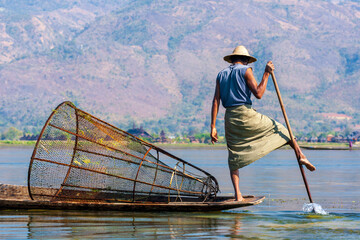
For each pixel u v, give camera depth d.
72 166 13.57
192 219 12.28
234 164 13.24
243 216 12.84
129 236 10.21
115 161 14.20
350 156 83.19
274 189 21.16
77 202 13.18
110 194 14.23
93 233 10.48
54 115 13.27
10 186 15.27
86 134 13.89
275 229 11.03
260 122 13.05
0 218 12.13
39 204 13.22
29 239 9.90
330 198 17.52
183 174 14.70
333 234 10.49
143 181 14.38
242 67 13.05
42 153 13.20
